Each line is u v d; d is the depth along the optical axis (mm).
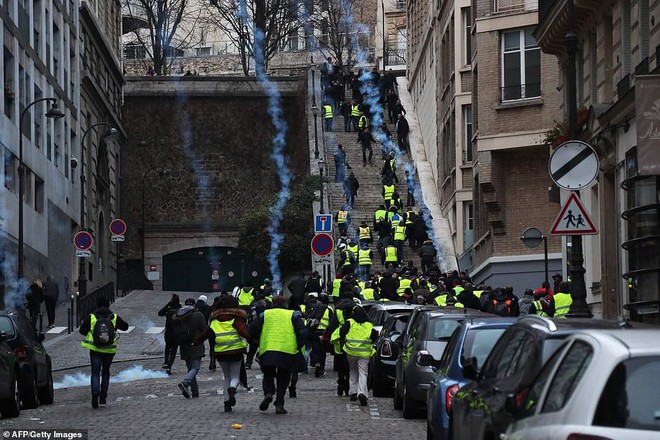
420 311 26125
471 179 67500
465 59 67750
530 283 55531
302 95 97750
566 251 44750
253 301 45531
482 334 18484
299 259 82312
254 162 100875
